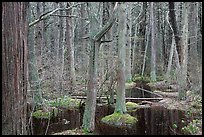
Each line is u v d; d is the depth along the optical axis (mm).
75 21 24781
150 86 22266
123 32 12016
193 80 16688
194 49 17625
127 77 24031
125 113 12125
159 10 29516
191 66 18094
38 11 14555
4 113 3268
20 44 3410
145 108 14023
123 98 12234
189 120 11641
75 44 25438
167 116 12430
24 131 3529
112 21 9336
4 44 3219
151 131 10406
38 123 10945
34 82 12734
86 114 10172
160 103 15055
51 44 22344
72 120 11688
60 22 20516
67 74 18875
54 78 16203
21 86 3457
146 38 29844
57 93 15367
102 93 15531
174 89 20031
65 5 19797
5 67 3240
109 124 11242
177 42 15828
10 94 3299
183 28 15273
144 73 29016
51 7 20984
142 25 30484
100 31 9469
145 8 29281
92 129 10156
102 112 13305
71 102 14336
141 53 30859
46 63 17281
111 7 12898
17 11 3342
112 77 14688
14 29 3309
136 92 19328
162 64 29500
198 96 15172
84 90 17438
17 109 3387
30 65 12672
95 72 9891
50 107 12898
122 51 12078
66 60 19766
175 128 10688
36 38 14906
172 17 15953
